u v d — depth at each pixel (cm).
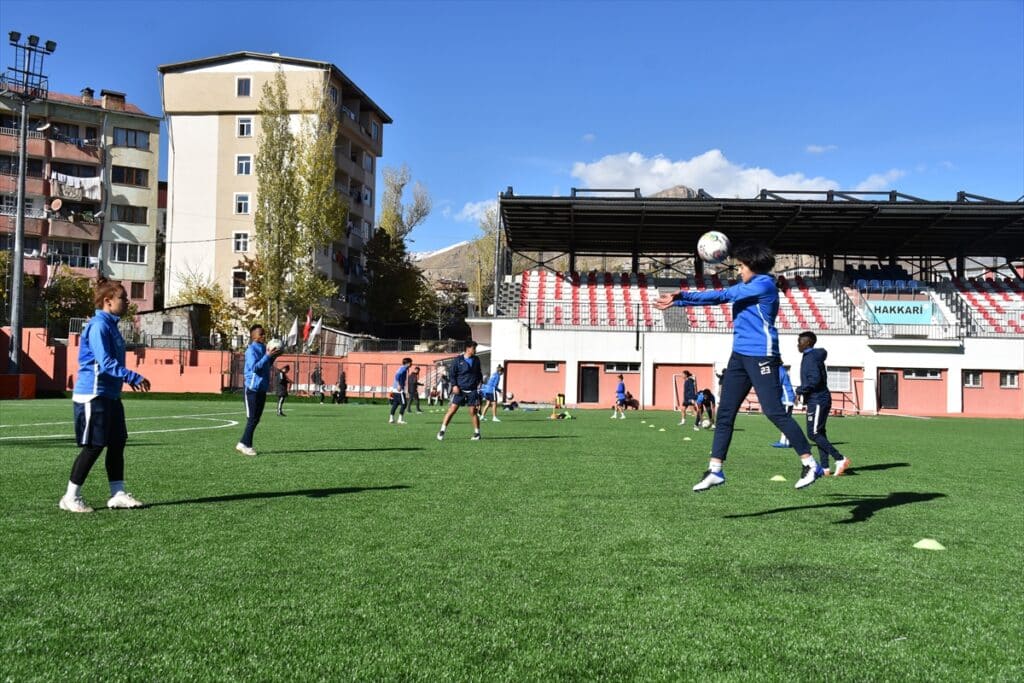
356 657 294
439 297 7162
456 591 385
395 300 6450
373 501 673
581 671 284
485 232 7756
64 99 5884
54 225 5559
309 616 342
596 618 345
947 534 556
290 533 524
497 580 407
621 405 3138
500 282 4478
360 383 4375
